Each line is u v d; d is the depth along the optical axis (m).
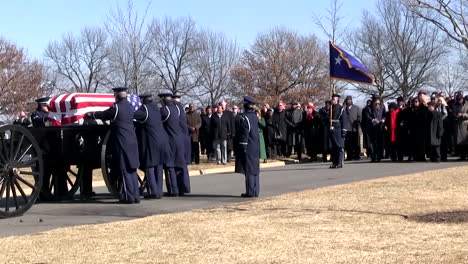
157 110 13.76
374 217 10.03
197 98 57.97
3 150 11.29
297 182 16.36
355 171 18.77
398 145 21.72
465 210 10.48
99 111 13.23
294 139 24.03
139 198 13.30
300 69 62.53
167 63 54.88
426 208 10.74
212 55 67.94
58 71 60.25
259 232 9.09
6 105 53.91
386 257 7.46
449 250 7.69
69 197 13.80
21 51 66.38
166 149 13.86
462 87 48.81
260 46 64.12
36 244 8.59
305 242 8.35
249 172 13.54
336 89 49.09
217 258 7.61
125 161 12.97
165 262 7.50
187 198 13.83
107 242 8.64
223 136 22.77
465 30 21.47
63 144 12.83
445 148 21.30
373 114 22.08
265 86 61.22
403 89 45.78
